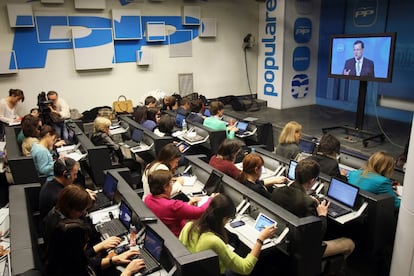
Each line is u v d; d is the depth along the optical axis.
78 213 2.46
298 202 2.92
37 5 7.35
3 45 7.23
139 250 2.50
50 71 7.73
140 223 2.75
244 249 2.74
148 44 8.63
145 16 8.46
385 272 3.38
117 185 3.39
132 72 8.59
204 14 9.22
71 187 2.49
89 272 2.31
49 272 2.18
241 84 10.26
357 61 7.14
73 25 7.71
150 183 2.94
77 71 8.00
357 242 3.46
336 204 3.35
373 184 3.38
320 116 9.02
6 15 7.14
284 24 9.32
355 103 9.37
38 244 2.83
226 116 6.87
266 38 9.89
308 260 2.74
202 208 2.95
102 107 8.15
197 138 5.64
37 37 7.46
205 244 2.30
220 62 9.75
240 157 4.60
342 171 4.04
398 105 8.37
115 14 8.00
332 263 3.12
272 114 9.36
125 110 8.30
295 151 4.37
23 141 4.88
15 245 2.37
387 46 6.58
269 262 2.94
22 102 7.60
